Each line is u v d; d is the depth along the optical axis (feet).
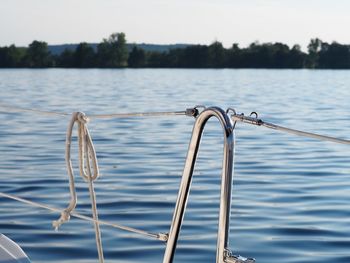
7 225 23.43
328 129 57.41
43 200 27.48
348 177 33.60
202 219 24.40
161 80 148.36
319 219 24.93
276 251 21.09
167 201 27.40
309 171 35.32
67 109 72.13
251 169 35.76
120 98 89.15
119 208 26.17
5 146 43.65
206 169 35.17
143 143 45.60
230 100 88.69
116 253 20.57
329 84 141.38
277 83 142.00
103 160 38.24
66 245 21.21
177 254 20.51
